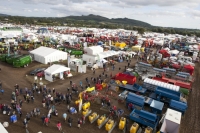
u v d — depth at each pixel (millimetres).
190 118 22234
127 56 54719
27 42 67312
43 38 75375
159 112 22531
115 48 66125
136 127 18625
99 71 39938
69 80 33188
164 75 37250
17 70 37062
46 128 18484
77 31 113125
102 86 30297
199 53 71375
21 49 56562
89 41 78000
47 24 193000
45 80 32406
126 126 19203
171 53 58969
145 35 115250
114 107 22812
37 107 22562
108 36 93938
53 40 70938
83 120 19641
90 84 31625
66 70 34750
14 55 42531
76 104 23469
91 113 22172
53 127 18750
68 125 19266
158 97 26031
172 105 23047
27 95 23766
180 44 84438
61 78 33688
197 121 21609
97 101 24953
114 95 27938
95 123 20109
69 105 23672
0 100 23641
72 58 43812
